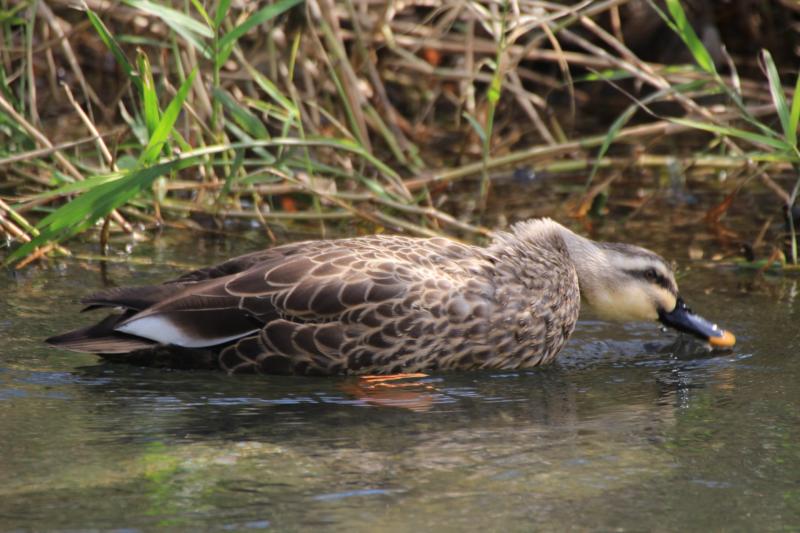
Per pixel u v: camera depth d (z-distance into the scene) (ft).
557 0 65.51
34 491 24.93
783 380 33.78
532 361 35.40
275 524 23.48
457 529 23.41
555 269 36.50
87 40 65.16
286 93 58.34
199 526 23.35
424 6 65.62
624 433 29.17
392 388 32.55
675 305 38.29
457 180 58.80
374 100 63.21
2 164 45.03
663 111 66.18
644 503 24.93
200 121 48.85
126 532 23.06
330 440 28.19
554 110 67.87
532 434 28.91
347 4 57.77
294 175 51.75
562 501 24.90
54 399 30.86
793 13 67.41
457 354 34.06
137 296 33.37
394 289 33.32
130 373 33.24
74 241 47.57
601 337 39.04
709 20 67.41
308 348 32.96
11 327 36.76
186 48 53.72
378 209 51.98
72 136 58.23
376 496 24.93
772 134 46.14
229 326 32.99
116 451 27.25
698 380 33.91
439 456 27.30
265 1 55.77
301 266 33.65
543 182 58.54
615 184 58.34
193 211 51.70
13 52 60.08
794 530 23.79
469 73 60.03
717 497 25.34
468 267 34.83
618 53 65.92
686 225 51.29
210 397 31.27
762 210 53.57
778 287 43.47
